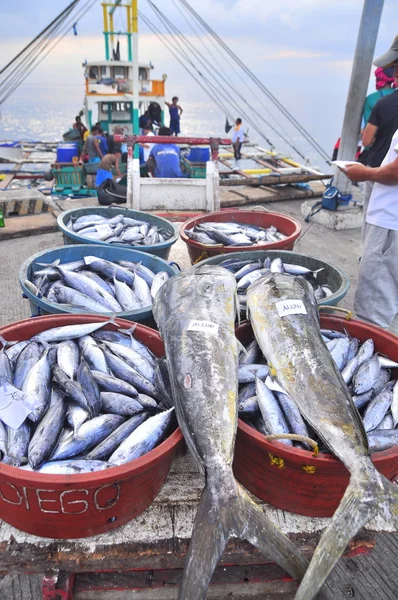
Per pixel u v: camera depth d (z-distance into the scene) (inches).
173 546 72.5
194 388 77.8
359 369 95.9
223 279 108.9
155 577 79.8
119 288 128.6
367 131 190.4
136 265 141.8
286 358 87.6
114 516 71.9
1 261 217.2
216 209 218.8
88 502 67.0
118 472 64.6
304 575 58.0
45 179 457.1
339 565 104.8
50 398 85.7
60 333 101.0
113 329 104.7
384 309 144.0
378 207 136.0
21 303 180.9
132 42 475.5
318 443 78.6
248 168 488.7
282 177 343.3
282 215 181.3
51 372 90.9
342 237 268.4
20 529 73.0
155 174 352.2
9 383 84.4
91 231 166.6
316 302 109.8
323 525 77.4
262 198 324.5
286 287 104.3
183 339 88.0
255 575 79.7
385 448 78.9
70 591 77.1
